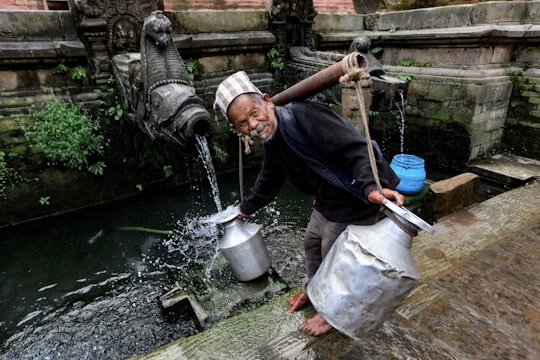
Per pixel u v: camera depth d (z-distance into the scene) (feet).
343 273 4.49
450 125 18.72
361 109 4.51
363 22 24.20
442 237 10.01
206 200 16.71
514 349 6.43
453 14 19.13
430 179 18.30
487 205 12.00
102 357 8.49
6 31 13.03
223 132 18.93
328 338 6.68
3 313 10.02
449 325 6.97
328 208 5.79
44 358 8.53
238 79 4.89
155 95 12.49
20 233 13.87
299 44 20.68
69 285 11.10
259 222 14.20
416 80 19.97
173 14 16.40
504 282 8.16
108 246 13.14
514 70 18.26
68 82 14.56
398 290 4.27
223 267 10.48
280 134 5.10
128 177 16.58
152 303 10.14
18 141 13.58
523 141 18.63
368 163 4.60
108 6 14.37
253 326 7.02
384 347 6.48
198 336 6.84
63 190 15.03
